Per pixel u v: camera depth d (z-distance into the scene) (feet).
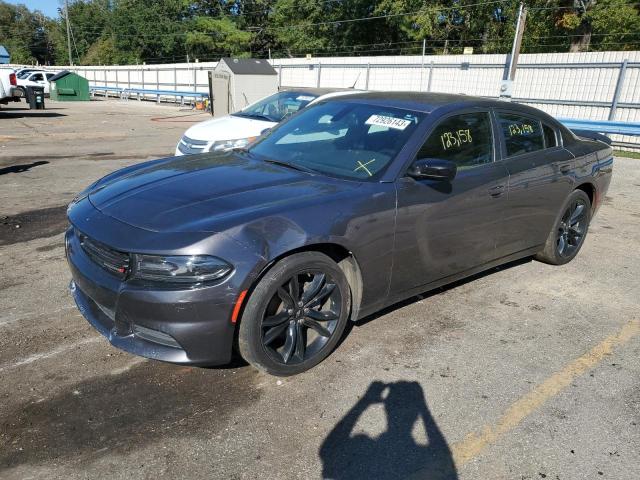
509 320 12.96
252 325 9.18
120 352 10.82
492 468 8.02
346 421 8.95
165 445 8.22
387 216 10.71
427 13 96.63
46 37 292.61
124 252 8.80
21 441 8.17
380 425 8.88
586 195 16.71
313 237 9.53
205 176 11.21
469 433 8.78
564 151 15.58
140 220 9.33
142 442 8.26
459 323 12.67
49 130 49.26
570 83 49.03
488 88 55.93
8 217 20.06
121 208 9.86
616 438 8.78
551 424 9.07
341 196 10.28
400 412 9.23
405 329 12.24
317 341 10.46
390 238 10.86
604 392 10.07
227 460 7.97
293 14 129.70
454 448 8.41
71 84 101.65
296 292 9.74
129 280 8.82
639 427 9.07
